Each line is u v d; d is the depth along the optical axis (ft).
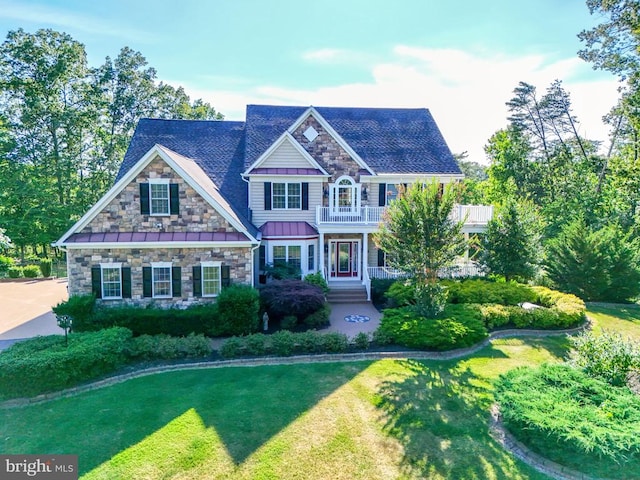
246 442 27.94
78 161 140.46
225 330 52.54
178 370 41.96
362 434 29.09
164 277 55.72
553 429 24.86
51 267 118.42
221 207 56.65
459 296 62.39
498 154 152.15
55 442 28.12
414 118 94.84
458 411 32.68
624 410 26.96
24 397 35.14
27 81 125.18
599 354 34.37
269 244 70.95
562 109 157.07
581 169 134.00
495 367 42.63
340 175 80.28
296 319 56.75
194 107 176.14
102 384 38.42
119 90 143.74
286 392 35.99
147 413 32.09
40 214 126.52
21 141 129.08
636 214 99.71
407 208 50.39
